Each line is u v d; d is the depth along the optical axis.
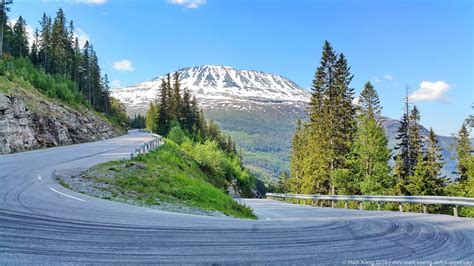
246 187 101.88
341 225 12.49
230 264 6.77
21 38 96.00
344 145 42.94
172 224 10.49
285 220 14.20
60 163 26.02
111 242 7.79
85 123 68.31
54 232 8.30
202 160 60.62
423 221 13.84
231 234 9.59
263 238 9.30
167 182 21.47
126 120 151.00
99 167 23.00
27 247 6.96
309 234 10.28
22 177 18.92
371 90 45.88
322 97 48.06
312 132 48.97
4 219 9.19
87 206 12.57
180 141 72.31
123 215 11.41
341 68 46.22
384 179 39.19
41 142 43.81
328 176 43.53
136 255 6.93
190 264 6.60
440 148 41.91
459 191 37.97
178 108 103.00
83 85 112.81
